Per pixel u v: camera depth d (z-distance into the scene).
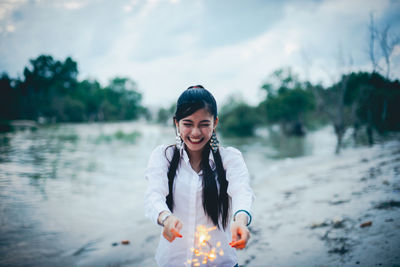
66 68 65.19
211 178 1.39
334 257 2.71
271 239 3.47
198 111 1.30
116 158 14.60
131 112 113.50
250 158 15.38
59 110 65.00
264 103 46.16
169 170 1.43
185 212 1.39
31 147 17.89
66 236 4.34
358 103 13.14
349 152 13.30
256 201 5.81
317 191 5.69
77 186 8.02
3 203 5.99
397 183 5.02
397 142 14.27
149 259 3.45
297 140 27.48
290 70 46.66
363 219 3.52
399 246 2.62
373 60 10.55
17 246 3.96
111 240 4.17
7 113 40.41
